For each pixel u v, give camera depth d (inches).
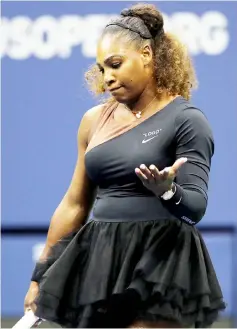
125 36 293.9
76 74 500.7
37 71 502.6
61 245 315.9
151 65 299.0
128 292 283.3
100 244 293.6
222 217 496.7
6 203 505.4
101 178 297.7
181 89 305.7
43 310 293.6
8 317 509.7
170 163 291.1
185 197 276.7
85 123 315.6
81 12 500.4
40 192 504.7
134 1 497.0
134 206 292.2
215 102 495.2
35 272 316.5
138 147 291.6
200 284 284.8
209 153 292.5
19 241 509.4
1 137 503.8
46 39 502.0
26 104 502.9
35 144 503.8
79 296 295.0
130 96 295.0
